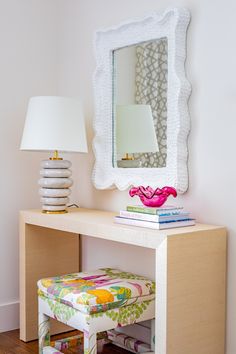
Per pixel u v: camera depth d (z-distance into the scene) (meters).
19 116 2.80
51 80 2.95
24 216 2.56
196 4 2.13
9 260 2.77
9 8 2.75
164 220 1.90
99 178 2.60
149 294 2.12
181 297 1.81
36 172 2.88
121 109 2.49
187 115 2.16
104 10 2.63
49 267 2.67
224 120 2.03
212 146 2.08
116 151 2.52
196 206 2.15
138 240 1.87
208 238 1.91
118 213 2.49
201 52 2.12
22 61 2.81
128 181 2.41
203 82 2.11
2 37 2.73
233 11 1.98
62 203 2.50
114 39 2.51
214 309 1.94
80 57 2.80
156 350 1.80
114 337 2.45
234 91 1.99
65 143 2.36
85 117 2.79
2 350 2.44
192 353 1.86
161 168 2.25
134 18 2.37
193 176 2.16
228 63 2.01
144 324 2.45
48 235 2.66
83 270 2.84
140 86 2.37
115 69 2.53
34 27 2.86
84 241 2.82
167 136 2.21
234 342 1.99
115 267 2.61
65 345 2.34
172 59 2.17
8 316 2.75
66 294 2.03
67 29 2.90
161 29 2.24
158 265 1.79
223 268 1.97
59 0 2.95
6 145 2.76
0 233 2.74
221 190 2.04
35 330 2.59
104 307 1.95
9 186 2.77
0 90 2.72
